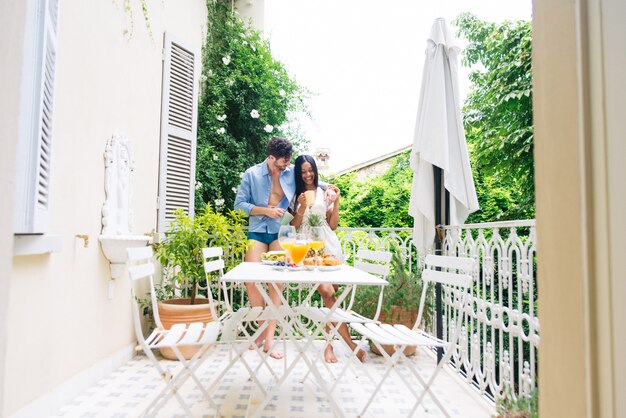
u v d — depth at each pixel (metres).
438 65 3.64
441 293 3.77
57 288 2.67
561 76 0.87
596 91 0.77
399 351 2.51
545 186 0.92
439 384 3.27
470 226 3.29
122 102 3.68
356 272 2.58
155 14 4.39
